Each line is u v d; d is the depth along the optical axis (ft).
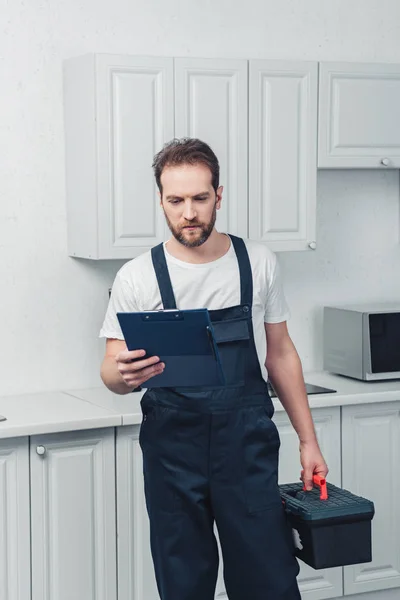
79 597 11.06
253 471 8.30
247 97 12.25
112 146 11.63
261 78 12.30
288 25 13.67
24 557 10.76
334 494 8.66
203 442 8.25
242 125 12.26
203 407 8.20
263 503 8.27
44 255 12.55
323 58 13.93
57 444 10.81
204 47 13.20
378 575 12.72
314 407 12.05
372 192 14.47
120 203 11.74
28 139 12.35
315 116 12.66
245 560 8.27
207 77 12.01
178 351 7.69
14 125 12.26
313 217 12.81
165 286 8.28
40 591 10.87
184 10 13.05
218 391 8.23
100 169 11.61
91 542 11.07
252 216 12.44
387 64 13.03
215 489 8.27
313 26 13.83
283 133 12.50
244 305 8.35
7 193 12.30
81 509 10.98
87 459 10.98
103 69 11.50
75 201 12.30
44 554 10.85
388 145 13.17
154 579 11.44
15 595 10.77
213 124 12.11
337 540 8.21
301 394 8.85
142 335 7.64
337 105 12.80
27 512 10.73
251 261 8.47
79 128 12.00
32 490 10.73
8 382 12.50
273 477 8.39
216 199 8.23
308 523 8.10
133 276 8.41
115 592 11.23
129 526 11.25
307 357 14.24
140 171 11.79
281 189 12.57
